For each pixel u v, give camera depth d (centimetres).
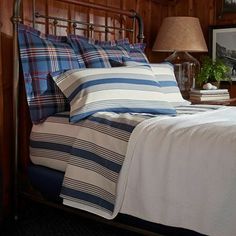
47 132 198
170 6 385
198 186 136
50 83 210
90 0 277
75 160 175
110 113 184
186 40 320
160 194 146
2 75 214
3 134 217
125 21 319
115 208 158
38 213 225
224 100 311
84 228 204
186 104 252
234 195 127
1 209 199
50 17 241
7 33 216
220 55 363
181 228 145
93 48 241
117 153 160
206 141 138
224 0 357
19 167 225
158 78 248
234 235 127
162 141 148
